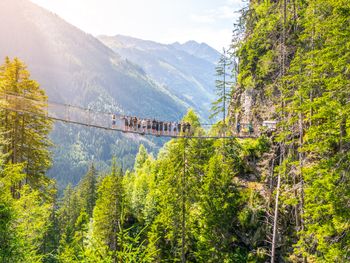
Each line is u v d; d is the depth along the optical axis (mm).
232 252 33656
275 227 27703
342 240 16906
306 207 19391
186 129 36812
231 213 33688
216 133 40750
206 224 33781
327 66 18891
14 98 29141
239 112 45188
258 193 34625
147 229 41000
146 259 12312
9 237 16234
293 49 31047
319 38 23844
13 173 18391
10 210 16438
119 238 12578
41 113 30344
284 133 25953
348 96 17656
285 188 28375
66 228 54594
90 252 12312
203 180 35312
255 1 43438
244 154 38250
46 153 32969
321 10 22109
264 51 38781
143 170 70125
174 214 35625
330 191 17062
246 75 43656
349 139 17266
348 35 17047
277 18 33531
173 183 36281
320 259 18828
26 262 16906
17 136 30547
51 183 33594
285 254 31328
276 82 31109
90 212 69875
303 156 26703
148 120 34156
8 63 30969
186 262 35781
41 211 20312
